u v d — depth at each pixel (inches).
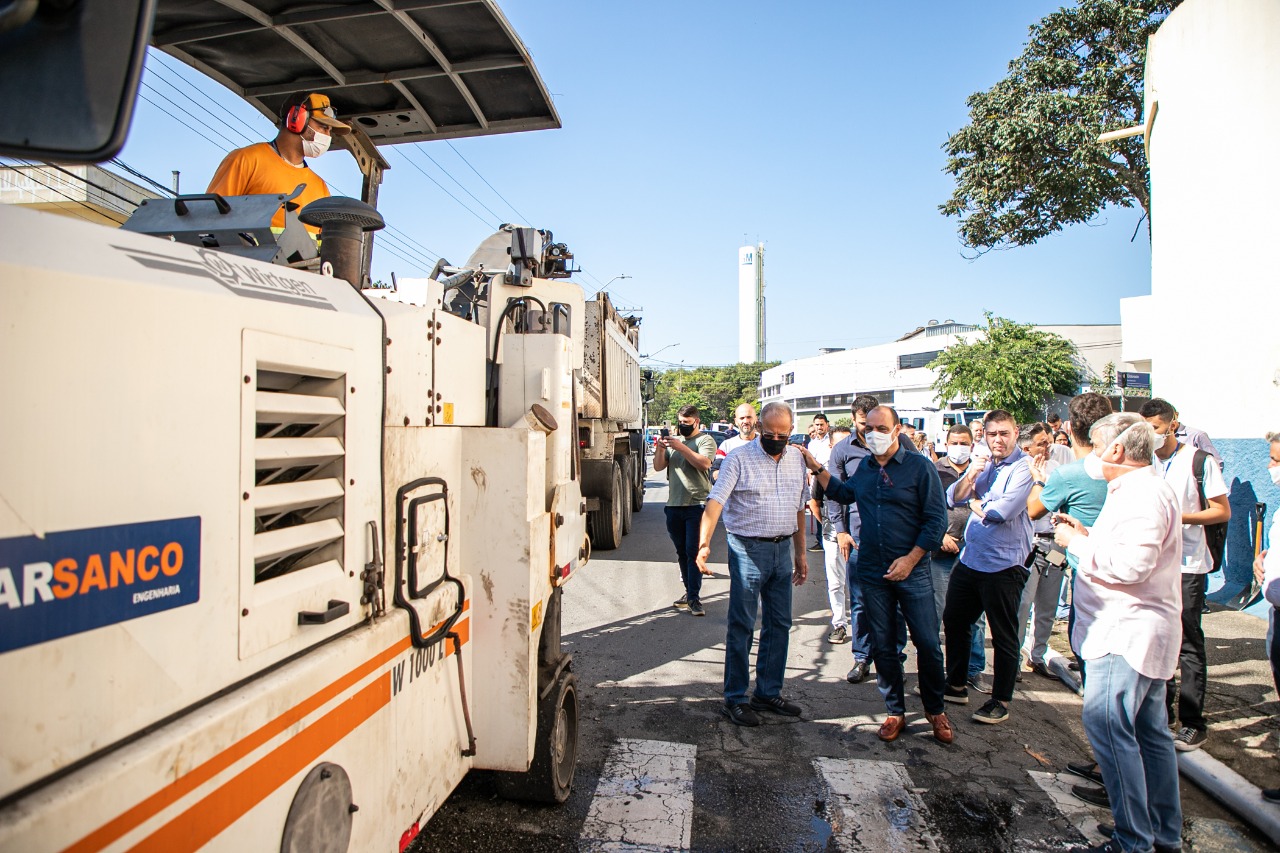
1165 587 119.3
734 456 179.8
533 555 109.0
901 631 177.3
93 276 50.1
